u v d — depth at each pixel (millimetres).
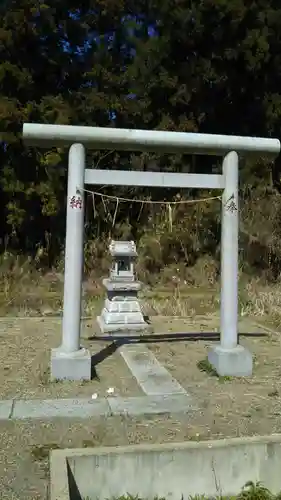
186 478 3445
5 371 6133
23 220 18375
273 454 3566
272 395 5352
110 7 18953
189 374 6102
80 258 5727
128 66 18625
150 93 17984
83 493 3314
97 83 18766
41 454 3922
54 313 11406
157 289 16125
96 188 18250
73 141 5695
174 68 17844
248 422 4594
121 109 18078
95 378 5824
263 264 17062
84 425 4488
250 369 6031
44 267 18562
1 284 16234
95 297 13359
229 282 6078
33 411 4770
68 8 18844
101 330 8461
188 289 16250
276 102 17812
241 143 5980
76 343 5762
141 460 3396
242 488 3508
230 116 18797
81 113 18188
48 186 17719
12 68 16844
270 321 10219
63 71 18469
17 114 16516
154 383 5641
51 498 2805
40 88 18344
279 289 14148
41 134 5578
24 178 17984
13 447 4043
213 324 9727
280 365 6562
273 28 17094
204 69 17344
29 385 5547
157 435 4277
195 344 7770
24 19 17000
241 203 17500
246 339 8297
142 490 3398
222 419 4668
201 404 5043
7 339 8055
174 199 18641
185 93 17578
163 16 17766
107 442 4133
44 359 6719
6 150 17844
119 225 18969
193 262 18500
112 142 5754
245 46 16906
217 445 3500
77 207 5684
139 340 8008
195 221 18219
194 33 17234
